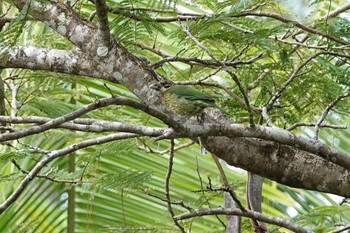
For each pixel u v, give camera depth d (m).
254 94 14.23
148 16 10.48
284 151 10.30
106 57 9.89
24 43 13.04
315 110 13.23
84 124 9.54
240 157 10.22
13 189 15.41
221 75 14.18
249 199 12.12
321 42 12.09
